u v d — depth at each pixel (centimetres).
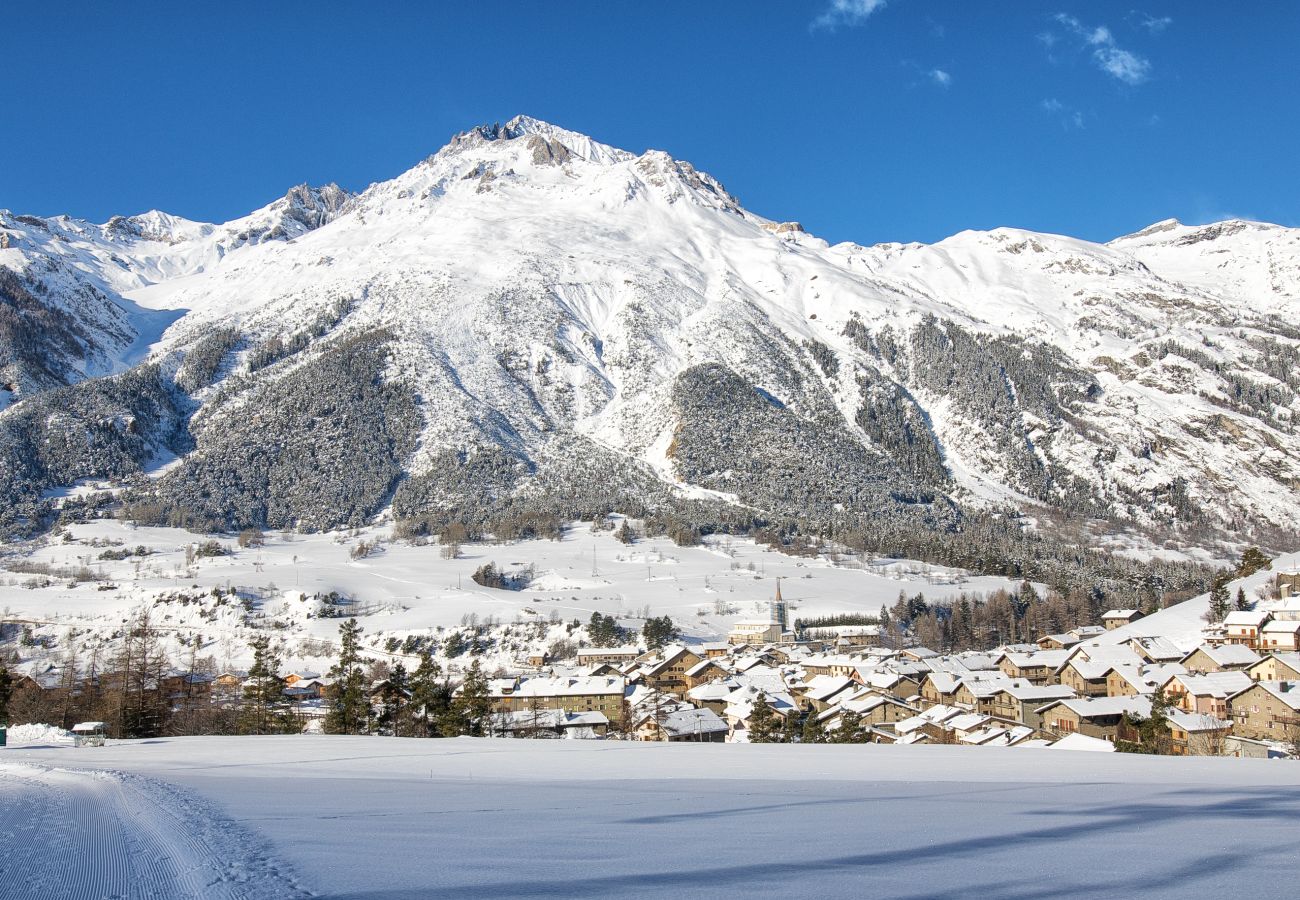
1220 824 1705
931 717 8588
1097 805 2047
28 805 2367
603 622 15662
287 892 1152
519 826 1739
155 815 2034
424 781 2991
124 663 9550
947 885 1149
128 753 4922
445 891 1133
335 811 2042
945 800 2186
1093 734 8200
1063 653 11525
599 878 1204
